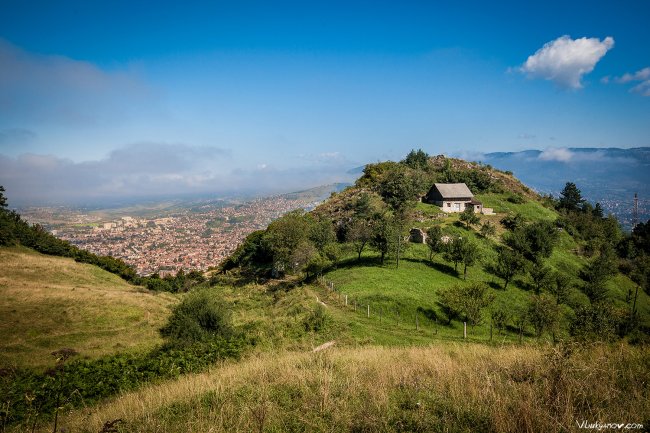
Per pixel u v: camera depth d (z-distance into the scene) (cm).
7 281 5419
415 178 11444
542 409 692
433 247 6712
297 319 3419
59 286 5681
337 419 757
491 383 852
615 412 693
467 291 4559
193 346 2573
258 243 9550
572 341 1111
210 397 1030
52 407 1410
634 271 8238
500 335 4259
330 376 1020
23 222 9650
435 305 4703
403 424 732
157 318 4800
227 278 8406
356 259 6788
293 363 1318
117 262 9819
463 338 3744
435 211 9825
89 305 4762
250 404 882
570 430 624
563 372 837
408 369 1101
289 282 6600
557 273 6397
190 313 3278
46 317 4219
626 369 933
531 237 7875
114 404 1296
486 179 12381
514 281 6328
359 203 9456
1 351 3300
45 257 7944
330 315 3644
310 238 7700
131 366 2220
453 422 714
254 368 1349
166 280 9588
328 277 6028
